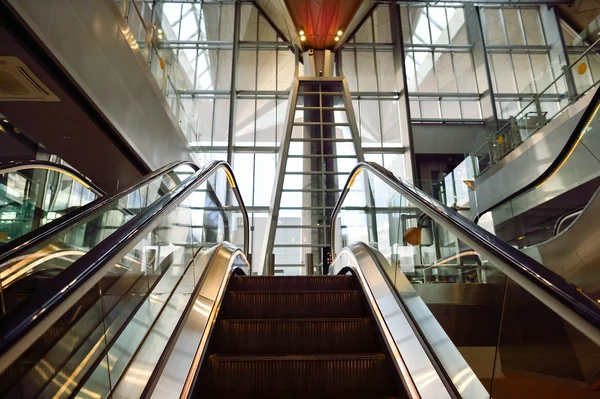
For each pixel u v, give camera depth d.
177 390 1.99
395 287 3.03
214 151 14.33
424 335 2.31
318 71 14.46
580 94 8.57
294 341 2.90
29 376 1.71
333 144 12.62
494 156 10.06
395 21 15.52
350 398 2.34
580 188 6.05
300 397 2.38
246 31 15.80
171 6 15.25
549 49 14.97
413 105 14.65
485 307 2.59
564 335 2.28
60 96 4.86
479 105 14.67
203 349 2.43
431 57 15.33
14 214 5.93
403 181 3.18
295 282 4.00
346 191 5.88
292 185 11.90
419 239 4.08
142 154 6.90
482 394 1.87
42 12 4.09
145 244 3.06
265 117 14.89
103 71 5.46
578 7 14.68
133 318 2.21
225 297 3.47
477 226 1.90
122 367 1.96
